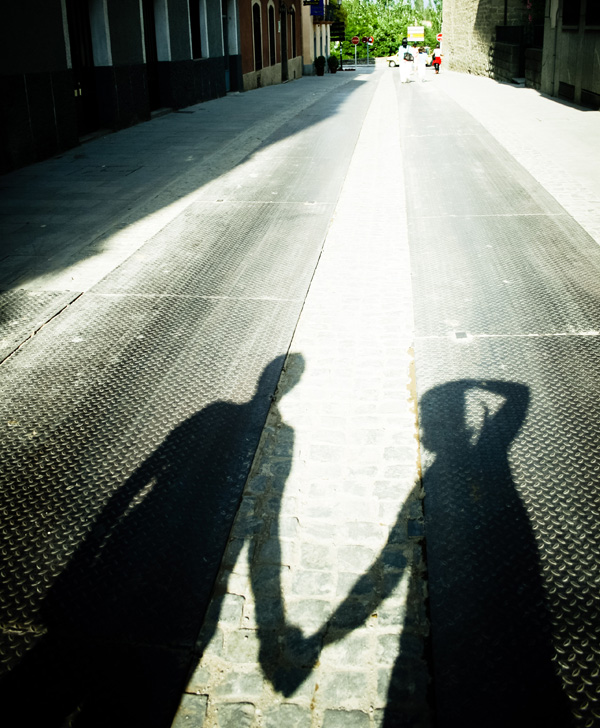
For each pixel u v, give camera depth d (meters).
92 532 2.95
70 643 2.42
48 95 11.84
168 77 18.52
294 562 2.75
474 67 38.91
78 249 6.72
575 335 4.56
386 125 14.91
